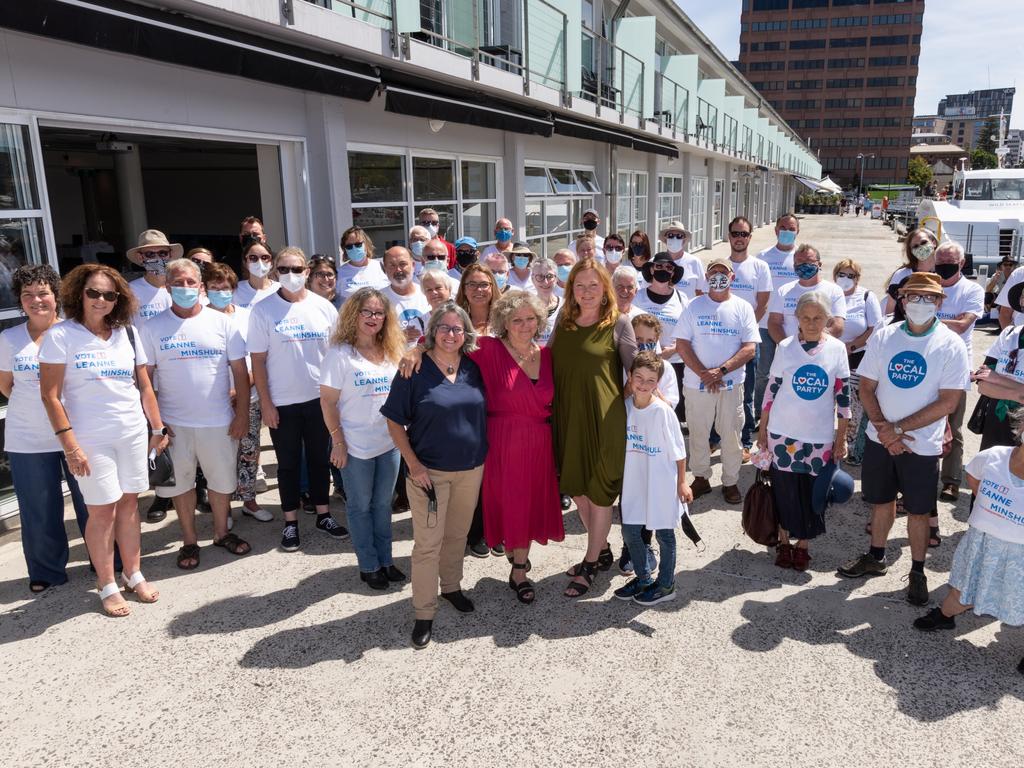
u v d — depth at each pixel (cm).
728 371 487
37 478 382
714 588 402
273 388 436
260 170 715
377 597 393
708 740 283
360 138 783
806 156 6481
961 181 1823
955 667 329
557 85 1113
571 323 380
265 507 511
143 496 532
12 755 277
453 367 355
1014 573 320
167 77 562
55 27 406
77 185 1377
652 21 1570
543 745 281
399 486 505
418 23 714
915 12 10175
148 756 276
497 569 428
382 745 281
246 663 333
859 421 572
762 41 10944
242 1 524
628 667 330
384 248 848
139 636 355
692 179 2572
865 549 448
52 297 375
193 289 405
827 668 329
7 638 353
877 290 1511
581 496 389
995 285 1159
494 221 1148
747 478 566
